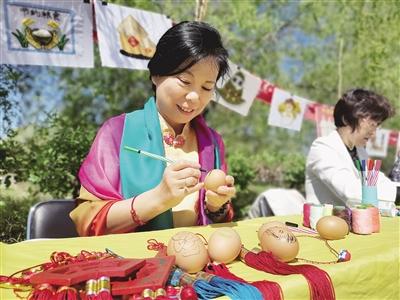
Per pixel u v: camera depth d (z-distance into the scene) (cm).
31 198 290
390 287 102
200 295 76
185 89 139
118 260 83
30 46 197
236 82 280
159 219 143
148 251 107
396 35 425
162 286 75
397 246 109
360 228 128
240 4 426
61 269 78
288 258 98
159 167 146
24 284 79
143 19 227
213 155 162
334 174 207
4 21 190
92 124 390
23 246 108
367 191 167
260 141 659
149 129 150
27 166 290
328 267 92
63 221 178
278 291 78
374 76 461
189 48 134
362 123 219
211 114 613
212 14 413
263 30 483
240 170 430
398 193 198
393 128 475
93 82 436
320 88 552
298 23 509
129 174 143
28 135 332
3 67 255
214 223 150
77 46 209
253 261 94
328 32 492
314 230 133
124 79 440
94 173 140
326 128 337
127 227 129
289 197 265
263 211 272
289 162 485
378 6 428
